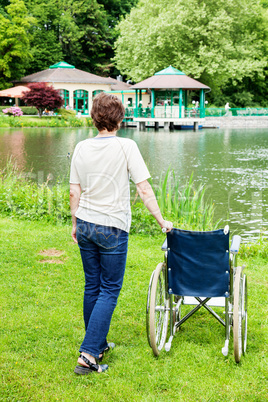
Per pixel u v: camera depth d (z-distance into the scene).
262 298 4.67
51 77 46.72
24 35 47.75
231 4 44.22
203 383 3.11
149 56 44.97
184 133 34.66
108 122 3.18
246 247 6.44
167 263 3.48
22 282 5.00
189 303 3.90
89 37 58.31
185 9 43.75
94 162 3.17
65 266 5.57
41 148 21.89
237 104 56.00
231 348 3.64
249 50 48.34
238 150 22.38
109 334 3.84
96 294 3.36
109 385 3.07
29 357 3.42
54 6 54.69
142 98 49.19
